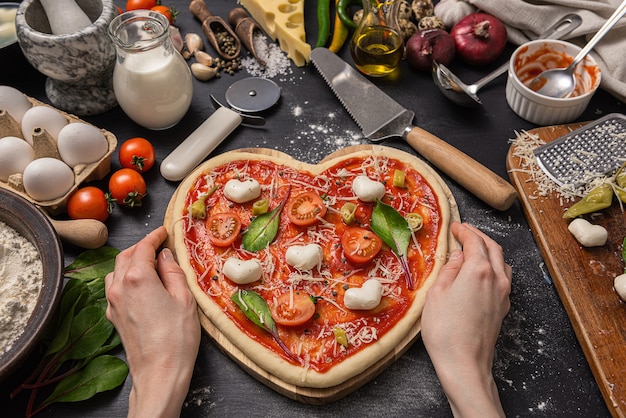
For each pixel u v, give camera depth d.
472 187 0.72
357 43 0.82
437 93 0.83
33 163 0.69
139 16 0.75
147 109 0.76
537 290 0.68
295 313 0.62
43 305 0.59
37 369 0.61
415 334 0.62
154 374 0.57
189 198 0.71
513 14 0.84
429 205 0.70
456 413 0.57
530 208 0.71
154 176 0.76
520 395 0.62
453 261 0.64
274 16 0.86
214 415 0.61
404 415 0.61
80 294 0.65
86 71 0.75
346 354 0.60
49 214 0.72
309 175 0.72
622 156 0.72
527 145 0.76
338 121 0.81
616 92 0.80
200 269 0.66
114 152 0.78
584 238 0.67
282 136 0.79
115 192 0.72
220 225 0.68
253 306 0.62
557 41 0.78
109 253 0.68
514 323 0.66
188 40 0.87
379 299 0.62
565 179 0.72
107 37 0.74
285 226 0.69
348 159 0.73
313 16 0.91
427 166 0.74
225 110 0.79
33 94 0.83
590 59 0.78
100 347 0.62
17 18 0.73
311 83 0.85
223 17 0.91
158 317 0.59
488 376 0.58
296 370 0.60
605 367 0.61
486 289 0.60
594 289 0.65
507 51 0.87
